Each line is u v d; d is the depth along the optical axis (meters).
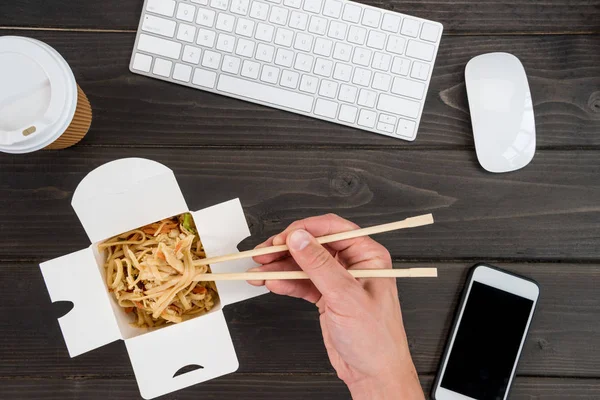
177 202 0.67
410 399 0.65
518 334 0.76
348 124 0.74
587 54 0.77
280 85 0.73
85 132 0.73
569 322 0.78
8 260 0.75
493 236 0.77
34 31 0.75
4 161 0.75
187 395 0.77
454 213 0.77
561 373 0.78
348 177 0.77
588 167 0.77
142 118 0.75
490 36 0.77
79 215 0.65
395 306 0.67
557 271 0.78
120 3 0.75
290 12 0.73
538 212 0.77
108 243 0.70
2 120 0.62
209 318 0.64
